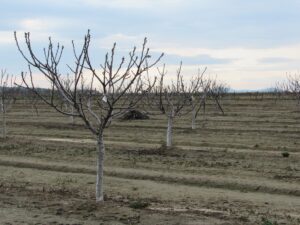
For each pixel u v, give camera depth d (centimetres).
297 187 1569
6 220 1034
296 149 2606
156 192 1544
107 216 1062
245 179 1694
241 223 1045
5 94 3641
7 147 2483
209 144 2834
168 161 2053
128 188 1599
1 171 1917
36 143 2673
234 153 2305
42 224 1000
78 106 1105
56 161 2094
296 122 4275
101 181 1174
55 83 1127
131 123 4294
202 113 5378
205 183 1677
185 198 1458
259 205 1380
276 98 7325
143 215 1079
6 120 4653
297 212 1299
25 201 1240
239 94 9244
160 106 2705
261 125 4056
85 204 1159
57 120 4709
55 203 1212
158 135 3347
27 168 2012
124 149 2436
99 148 1163
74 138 3166
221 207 1327
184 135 3347
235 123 4256
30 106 6819
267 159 2127
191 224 1009
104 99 1211
